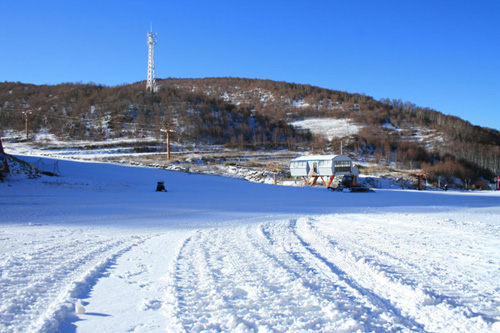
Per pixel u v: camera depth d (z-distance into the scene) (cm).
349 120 13812
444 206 2148
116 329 302
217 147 8681
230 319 310
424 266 537
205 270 504
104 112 10188
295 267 524
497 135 14162
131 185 3066
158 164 5778
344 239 820
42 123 9525
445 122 13538
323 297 383
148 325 310
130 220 1243
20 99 11944
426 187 6119
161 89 12350
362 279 462
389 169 7175
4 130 8969
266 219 1343
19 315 326
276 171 5772
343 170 4725
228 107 12006
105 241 777
